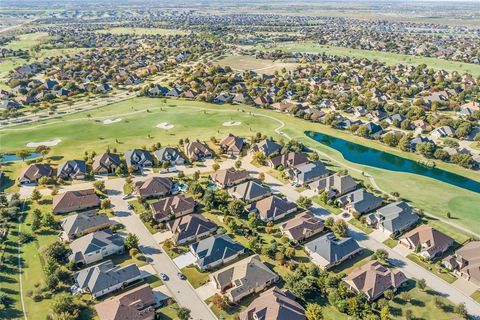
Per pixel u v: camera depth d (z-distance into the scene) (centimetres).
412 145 17112
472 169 15362
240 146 16488
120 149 16438
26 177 13688
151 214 11481
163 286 9088
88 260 9781
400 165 15875
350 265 9856
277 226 11450
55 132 18150
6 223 11200
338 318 8188
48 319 7844
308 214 11650
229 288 8950
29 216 11706
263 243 10656
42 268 9506
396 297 8756
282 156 15325
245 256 10175
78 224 10869
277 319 7744
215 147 16788
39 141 17150
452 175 15000
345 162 15750
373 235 11069
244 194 12794
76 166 14312
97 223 11056
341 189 13112
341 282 8806
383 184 13925
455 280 9312
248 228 11244
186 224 10931
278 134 18462
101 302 8375
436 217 11894
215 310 8425
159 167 14988
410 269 9675
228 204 12275
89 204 12244
